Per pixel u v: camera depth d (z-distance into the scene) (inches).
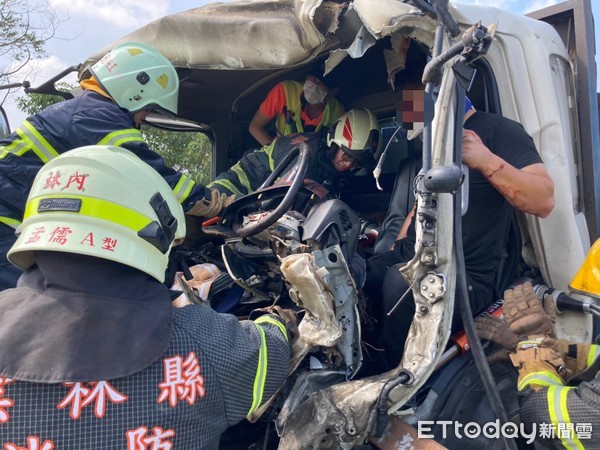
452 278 68.4
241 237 79.5
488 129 88.3
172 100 95.8
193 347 48.3
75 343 42.4
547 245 96.1
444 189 62.7
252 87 139.9
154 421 44.3
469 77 69.1
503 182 80.7
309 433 65.3
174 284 86.3
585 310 89.0
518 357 76.9
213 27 98.5
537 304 81.7
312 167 113.8
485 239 88.4
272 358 54.5
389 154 131.0
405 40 87.0
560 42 109.0
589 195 110.6
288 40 90.9
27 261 48.6
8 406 41.9
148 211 47.7
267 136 140.9
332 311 64.2
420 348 66.5
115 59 91.9
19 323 43.4
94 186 46.1
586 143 111.0
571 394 69.2
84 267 45.2
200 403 47.0
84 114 88.2
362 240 108.7
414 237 90.7
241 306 88.2
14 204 86.9
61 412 42.2
